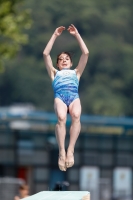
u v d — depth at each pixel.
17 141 62.50
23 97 190.62
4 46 51.56
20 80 191.25
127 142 66.44
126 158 65.94
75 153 64.31
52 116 65.00
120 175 64.56
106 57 198.25
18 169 62.56
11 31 50.78
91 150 64.94
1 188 52.25
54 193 27.33
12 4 52.12
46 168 63.09
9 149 62.28
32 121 63.31
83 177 61.91
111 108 186.00
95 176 62.06
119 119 66.44
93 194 60.50
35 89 190.75
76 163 63.97
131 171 65.56
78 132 27.48
